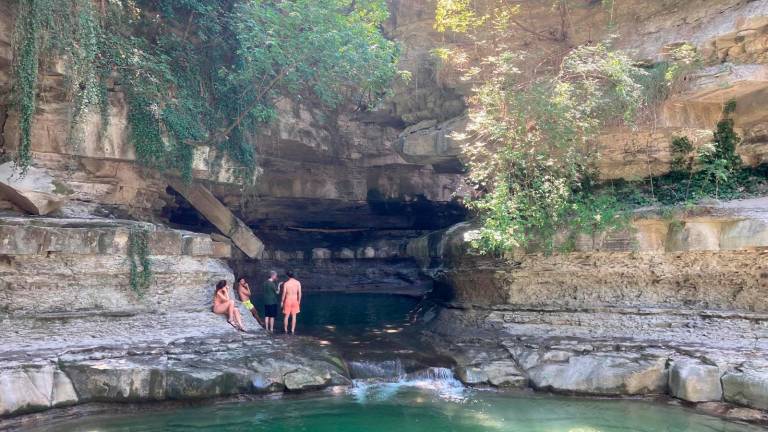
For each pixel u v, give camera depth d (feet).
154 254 35.99
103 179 40.22
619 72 34.45
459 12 43.96
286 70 44.57
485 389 33.81
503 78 38.99
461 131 46.75
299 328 46.52
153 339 33.78
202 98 44.57
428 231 87.20
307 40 43.11
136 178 42.88
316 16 42.73
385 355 36.78
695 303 36.60
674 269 37.09
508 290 41.57
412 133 53.47
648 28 41.32
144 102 39.04
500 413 29.35
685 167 41.22
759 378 27.94
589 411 29.73
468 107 48.96
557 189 38.45
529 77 44.98
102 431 25.64
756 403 27.78
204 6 44.86
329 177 74.43
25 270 31.55
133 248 35.01
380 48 46.98
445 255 49.47
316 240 89.76
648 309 36.76
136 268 34.88
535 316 39.75
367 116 66.95
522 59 42.16
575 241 38.70
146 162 39.55
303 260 86.89
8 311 30.86
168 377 29.17
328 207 79.66
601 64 34.94
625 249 37.70
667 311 36.19
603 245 38.22
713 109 40.19
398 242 87.97
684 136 40.52
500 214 36.22
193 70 44.19
